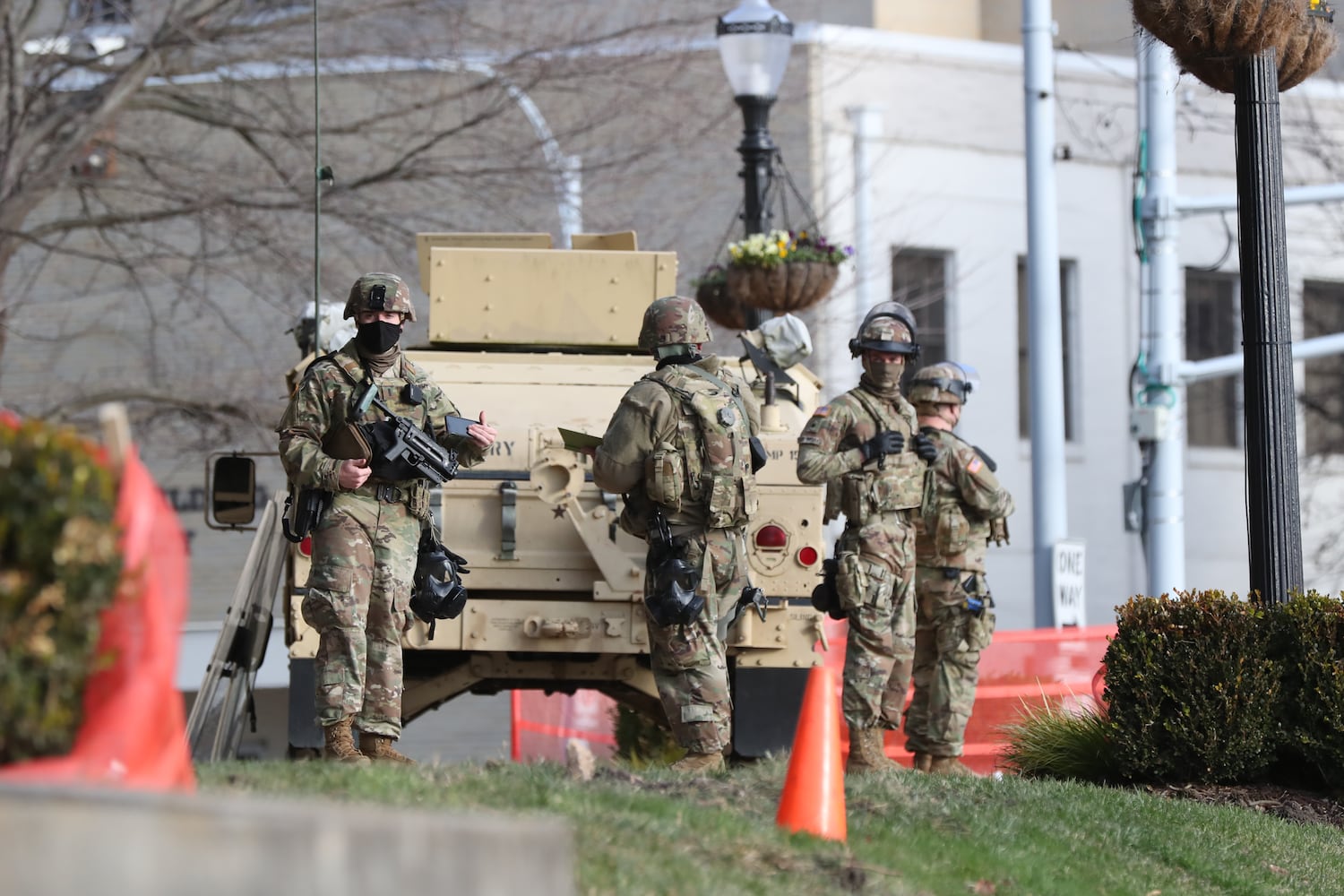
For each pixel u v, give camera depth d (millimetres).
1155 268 58781
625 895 19969
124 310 86375
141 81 69312
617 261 44094
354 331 43344
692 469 31688
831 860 23750
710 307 55844
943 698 37719
